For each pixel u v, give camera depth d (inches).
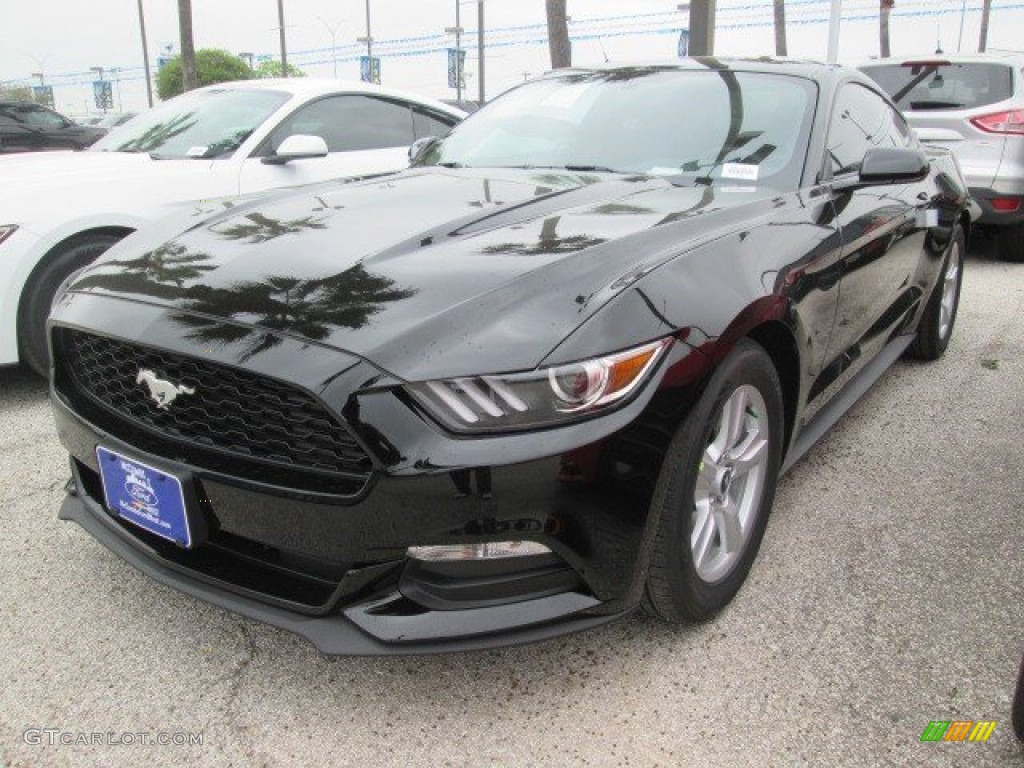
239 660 87.8
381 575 72.7
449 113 249.4
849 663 86.9
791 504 121.6
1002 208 280.7
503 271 78.7
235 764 74.5
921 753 75.4
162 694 82.8
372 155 223.3
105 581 101.3
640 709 80.8
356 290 78.4
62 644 89.7
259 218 101.5
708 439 83.4
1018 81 281.6
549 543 72.3
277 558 78.9
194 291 83.4
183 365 78.4
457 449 68.6
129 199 170.6
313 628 74.2
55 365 95.3
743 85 130.0
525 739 77.3
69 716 79.7
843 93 133.7
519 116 140.4
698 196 105.5
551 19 465.7
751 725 78.7
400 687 84.0
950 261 180.2
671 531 79.8
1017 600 97.8
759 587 100.3
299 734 77.9
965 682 84.1
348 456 71.2
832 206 112.0
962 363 188.1
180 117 216.4
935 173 165.5
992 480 129.6
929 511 119.6
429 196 106.5
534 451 69.3
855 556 107.4
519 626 73.7
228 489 75.8
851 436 146.9
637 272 79.6
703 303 81.0
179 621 94.0
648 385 74.5
